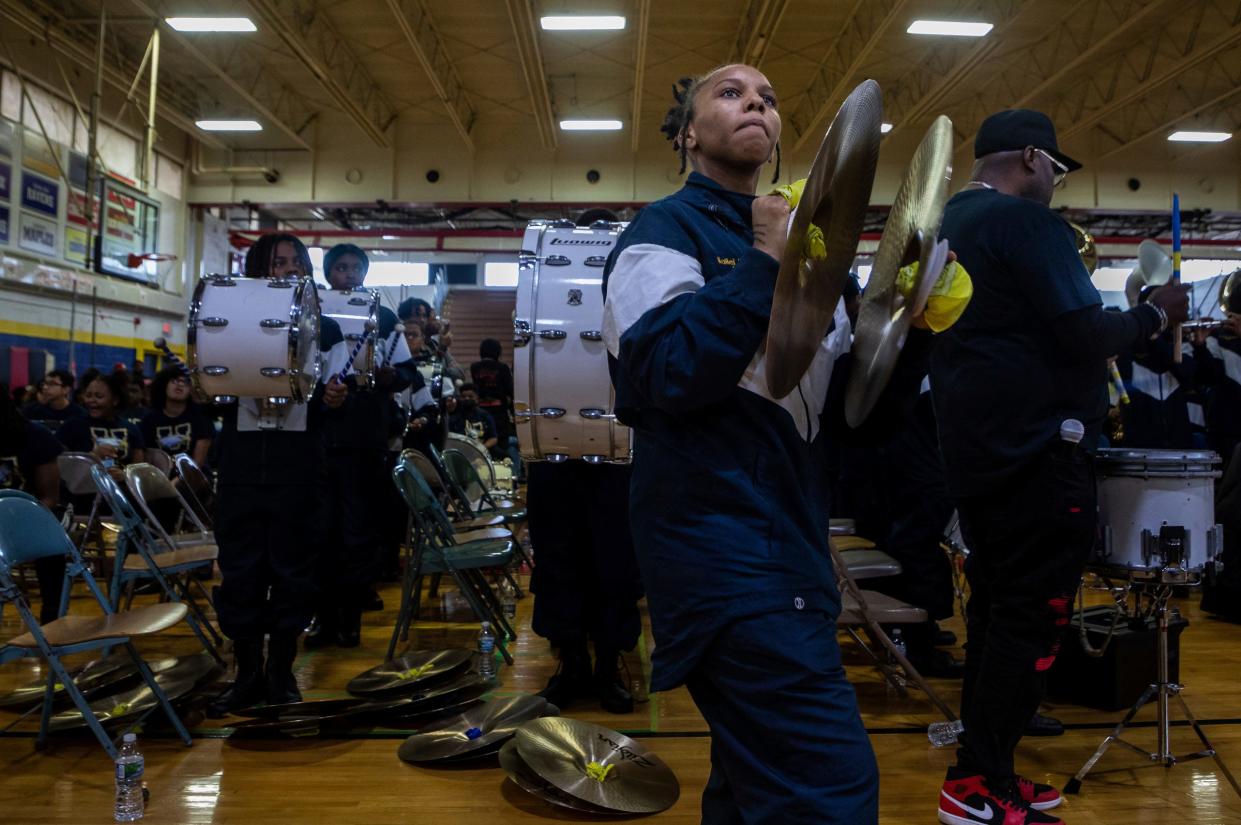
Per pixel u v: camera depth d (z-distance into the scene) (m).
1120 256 17.66
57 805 2.33
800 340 1.06
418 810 2.29
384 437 4.35
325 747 2.76
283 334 2.90
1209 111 14.47
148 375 14.48
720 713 1.15
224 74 12.16
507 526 4.94
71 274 12.56
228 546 3.04
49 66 12.23
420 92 14.23
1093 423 2.06
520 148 15.62
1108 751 2.71
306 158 15.70
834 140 0.96
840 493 4.81
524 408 2.96
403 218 17.30
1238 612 4.66
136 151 14.34
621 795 2.29
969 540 2.21
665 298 1.13
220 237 16.69
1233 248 17.45
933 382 2.21
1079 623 3.14
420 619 4.67
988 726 2.09
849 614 2.92
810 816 1.03
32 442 4.40
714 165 1.36
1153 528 2.32
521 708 2.92
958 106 14.36
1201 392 5.58
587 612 3.20
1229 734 2.86
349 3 10.95
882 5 10.70
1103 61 12.72
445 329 6.76
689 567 1.13
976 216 2.13
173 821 2.23
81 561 3.04
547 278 2.96
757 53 11.50
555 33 11.88
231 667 3.67
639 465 1.21
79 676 3.33
